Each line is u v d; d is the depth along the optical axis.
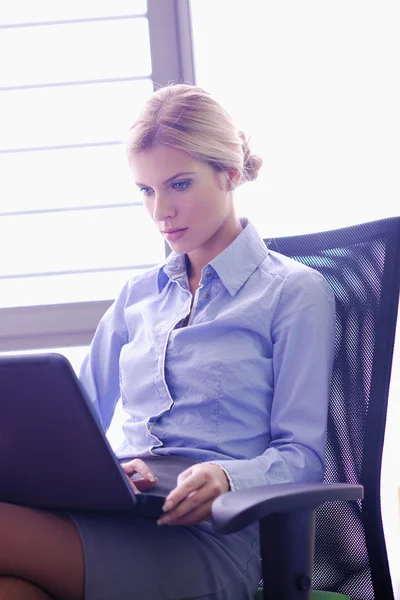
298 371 1.56
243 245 1.71
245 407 1.57
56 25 2.66
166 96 1.68
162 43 2.60
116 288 2.64
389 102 2.58
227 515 1.05
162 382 1.62
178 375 1.62
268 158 2.60
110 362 1.89
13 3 2.67
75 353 2.65
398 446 2.58
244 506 1.06
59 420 1.09
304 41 2.62
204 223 1.66
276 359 1.60
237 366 1.57
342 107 2.60
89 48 2.66
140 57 2.65
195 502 1.26
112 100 2.65
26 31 2.66
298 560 1.14
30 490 1.21
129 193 2.64
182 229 1.66
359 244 1.66
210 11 2.64
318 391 1.54
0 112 2.65
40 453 1.14
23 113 2.65
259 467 1.40
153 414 1.63
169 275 1.78
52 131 2.65
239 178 1.72
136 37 2.64
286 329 1.59
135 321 1.82
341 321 1.62
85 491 1.17
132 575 1.27
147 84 2.64
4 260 2.65
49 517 1.26
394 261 1.58
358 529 1.52
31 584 1.21
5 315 2.56
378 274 1.60
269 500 1.08
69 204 2.65
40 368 1.05
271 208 2.60
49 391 1.07
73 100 2.65
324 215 2.59
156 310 1.79
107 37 2.65
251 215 2.60
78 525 1.27
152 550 1.31
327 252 1.71
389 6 2.60
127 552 1.28
